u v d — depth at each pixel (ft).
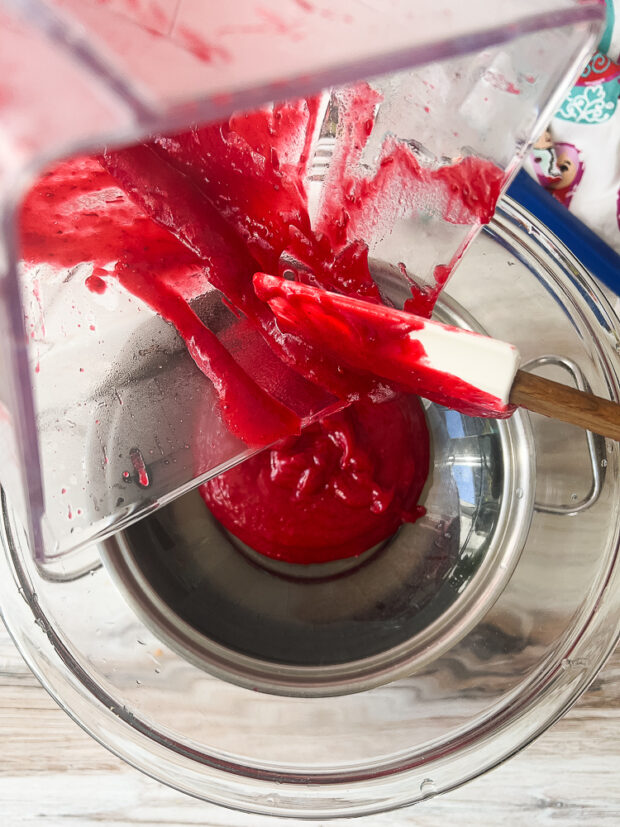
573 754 3.22
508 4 1.60
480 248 3.21
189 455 2.53
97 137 1.14
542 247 3.14
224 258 2.21
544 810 3.20
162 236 2.19
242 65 1.29
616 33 3.37
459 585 3.13
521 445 3.07
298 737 2.97
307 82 1.32
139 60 1.20
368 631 3.16
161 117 1.18
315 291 2.17
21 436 1.52
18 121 1.13
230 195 2.18
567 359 3.09
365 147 2.10
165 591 3.04
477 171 2.12
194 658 2.93
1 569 2.81
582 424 2.18
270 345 2.53
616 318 3.11
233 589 3.23
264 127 2.00
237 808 2.83
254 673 2.95
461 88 1.92
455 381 2.23
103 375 2.25
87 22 1.18
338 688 2.93
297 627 3.19
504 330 3.23
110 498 2.37
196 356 2.43
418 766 2.89
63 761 3.19
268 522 3.26
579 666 2.91
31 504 1.69
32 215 1.94
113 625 2.95
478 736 2.92
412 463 3.31
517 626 3.06
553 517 3.14
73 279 2.10
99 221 2.05
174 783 2.82
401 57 1.42
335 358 2.48
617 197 3.55
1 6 1.13
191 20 1.29
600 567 3.02
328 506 3.24
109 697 2.88
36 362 2.03
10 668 3.22
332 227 2.32
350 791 2.86
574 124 3.53
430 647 2.99
